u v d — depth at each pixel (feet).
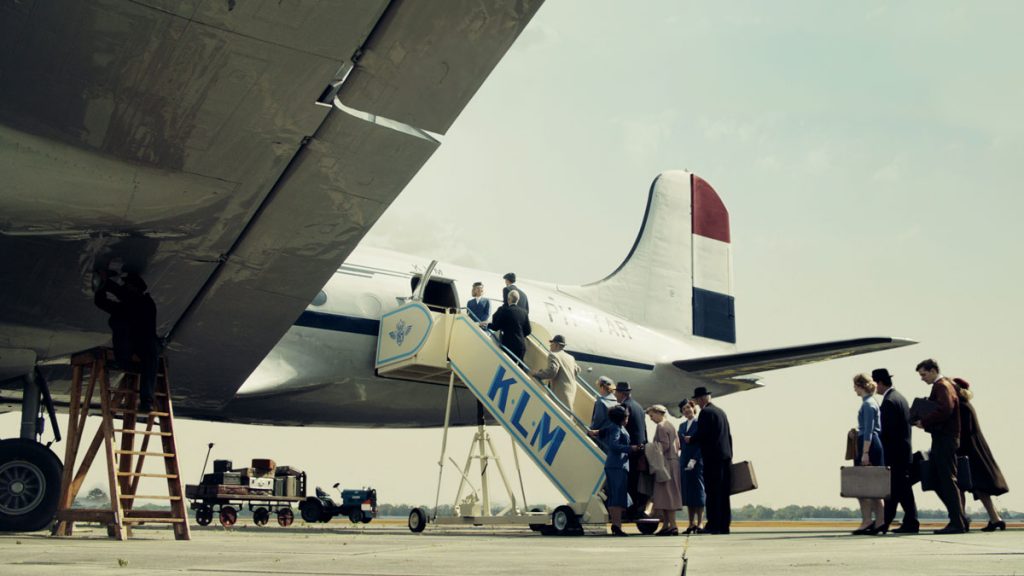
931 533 25.88
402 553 16.70
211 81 20.68
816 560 13.73
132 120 21.59
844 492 25.29
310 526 51.01
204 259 28.09
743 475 33.30
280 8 18.98
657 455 31.91
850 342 50.29
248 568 12.33
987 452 27.58
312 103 21.62
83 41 19.35
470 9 19.98
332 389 48.70
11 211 24.08
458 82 21.88
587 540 25.39
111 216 24.72
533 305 58.59
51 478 27.68
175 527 24.29
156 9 18.71
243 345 34.09
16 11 18.57
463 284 54.13
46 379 37.22
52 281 28.37
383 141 23.34
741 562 13.65
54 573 10.91
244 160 23.38
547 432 34.45
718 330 73.00
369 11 19.47
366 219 26.63
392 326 46.93
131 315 25.71
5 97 20.70
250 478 48.16
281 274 29.30
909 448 26.48
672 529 32.50
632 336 63.36
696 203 74.59
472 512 36.32
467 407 55.01
